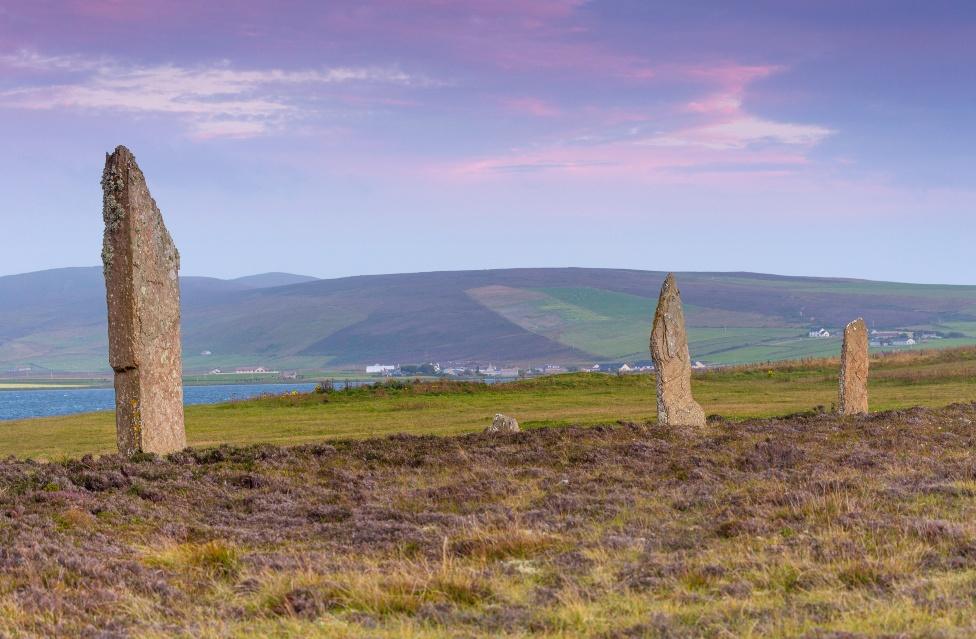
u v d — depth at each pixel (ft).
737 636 32.42
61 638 35.17
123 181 78.84
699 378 235.20
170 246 83.30
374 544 51.16
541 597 38.40
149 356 80.18
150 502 63.87
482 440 93.09
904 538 44.91
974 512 51.93
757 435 93.25
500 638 33.24
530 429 104.68
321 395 190.29
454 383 201.98
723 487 65.72
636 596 38.11
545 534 49.83
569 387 201.57
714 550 45.32
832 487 61.16
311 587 40.01
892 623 33.24
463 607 37.65
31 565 44.98
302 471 78.07
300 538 53.98
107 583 43.09
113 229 79.10
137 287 79.00
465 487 69.26
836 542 44.68
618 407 155.33
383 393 190.90
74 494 62.85
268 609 38.22
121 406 79.66
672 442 88.84
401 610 37.91
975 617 33.09
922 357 251.80
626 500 61.98
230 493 68.39
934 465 73.05
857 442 88.79
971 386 181.27
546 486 69.05
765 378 230.89
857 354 119.75
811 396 175.32
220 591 41.47
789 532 49.32
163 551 49.26
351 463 81.82
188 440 117.91
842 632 31.68
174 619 37.99
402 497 67.46
